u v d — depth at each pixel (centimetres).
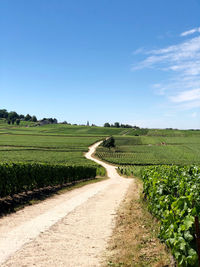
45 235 743
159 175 1170
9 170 1408
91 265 539
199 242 421
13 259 556
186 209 527
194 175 1118
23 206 1180
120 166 6738
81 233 778
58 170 2294
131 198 1388
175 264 501
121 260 558
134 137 14225
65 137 13112
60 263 545
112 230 811
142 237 693
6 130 16038
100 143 11525
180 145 11450
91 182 3053
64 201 1388
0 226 834
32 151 8262
